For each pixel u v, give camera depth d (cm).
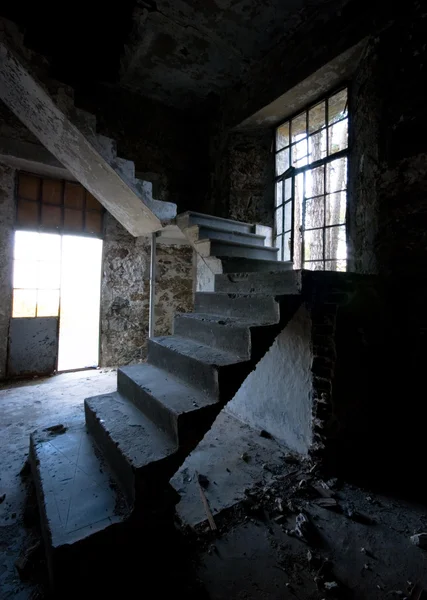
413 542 149
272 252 350
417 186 203
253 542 150
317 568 136
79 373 429
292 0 272
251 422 276
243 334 172
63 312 729
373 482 199
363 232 247
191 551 143
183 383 182
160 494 134
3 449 231
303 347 224
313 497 184
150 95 427
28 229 401
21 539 148
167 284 493
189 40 330
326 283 201
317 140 333
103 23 312
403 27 210
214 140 432
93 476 153
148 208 318
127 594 120
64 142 294
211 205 432
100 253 453
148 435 153
